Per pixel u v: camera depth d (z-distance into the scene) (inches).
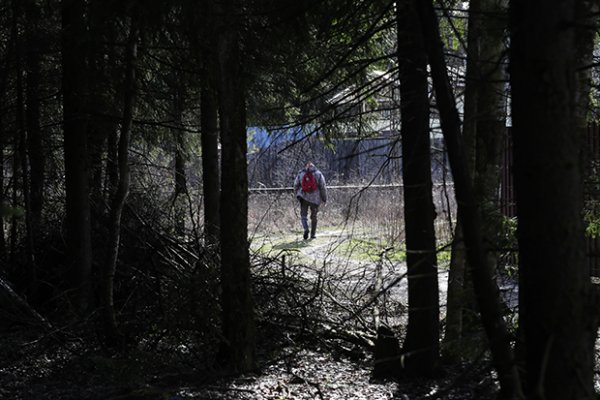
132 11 320.5
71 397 286.2
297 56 343.9
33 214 492.1
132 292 372.2
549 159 150.6
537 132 150.9
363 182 823.7
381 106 352.2
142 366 317.1
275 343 362.3
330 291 405.7
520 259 158.7
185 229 480.4
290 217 946.7
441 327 379.6
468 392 271.3
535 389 145.6
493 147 320.5
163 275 398.0
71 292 414.3
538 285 153.6
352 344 361.1
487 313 179.8
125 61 380.8
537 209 152.0
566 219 151.3
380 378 302.2
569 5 149.7
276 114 390.9
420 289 292.5
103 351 343.9
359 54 352.5
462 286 320.5
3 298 402.0
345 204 904.3
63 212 499.8
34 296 444.8
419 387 284.7
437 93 183.9
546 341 153.5
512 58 155.4
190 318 345.4
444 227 633.0
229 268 308.3
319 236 853.2
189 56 370.3
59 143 526.9
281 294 388.2
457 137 182.4
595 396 156.4
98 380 311.4
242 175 304.5
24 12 426.3
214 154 470.9
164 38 351.9
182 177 531.8
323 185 828.0
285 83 368.5
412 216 288.2
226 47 295.3
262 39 313.9
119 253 431.2
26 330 401.7
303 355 344.2
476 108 306.8
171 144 517.3
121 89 396.8
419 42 238.2
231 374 304.7
